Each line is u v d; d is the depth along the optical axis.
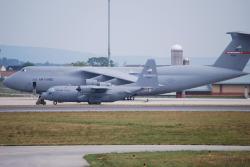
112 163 79.19
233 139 111.44
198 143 105.56
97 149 96.69
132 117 160.75
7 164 79.81
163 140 109.75
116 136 116.12
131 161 80.94
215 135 118.38
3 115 165.38
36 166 78.00
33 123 142.00
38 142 106.56
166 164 78.25
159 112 179.62
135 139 111.44
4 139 110.88
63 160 83.56
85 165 78.81
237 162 80.06
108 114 170.38
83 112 177.62
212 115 169.25
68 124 139.88
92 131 125.06
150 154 88.62
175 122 146.75
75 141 108.06
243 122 147.25
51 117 159.12
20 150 95.25
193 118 158.50
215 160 82.00
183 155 87.38
